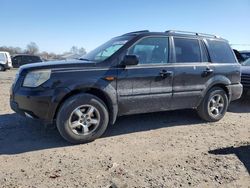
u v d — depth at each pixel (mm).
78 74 4895
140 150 4762
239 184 3693
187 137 5480
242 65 9992
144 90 5445
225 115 7414
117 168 4062
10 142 4988
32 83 4773
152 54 5617
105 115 5141
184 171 4012
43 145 4883
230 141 5297
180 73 5840
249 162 4344
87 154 4543
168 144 5074
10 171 3910
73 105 4832
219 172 3994
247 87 8742
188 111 7422
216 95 6516
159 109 5750
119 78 5184
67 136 4859
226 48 6781
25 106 4789
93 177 3783
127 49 5344
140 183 3643
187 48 6090
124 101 5289
